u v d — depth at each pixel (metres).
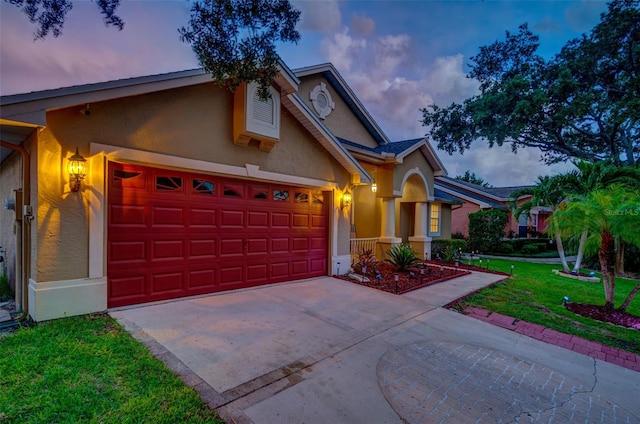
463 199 22.39
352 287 8.09
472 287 8.85
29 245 5.02
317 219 9.00
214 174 6.59
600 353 4.98
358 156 10.61
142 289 5.65
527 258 18.22
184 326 4.87
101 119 5.04
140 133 5.44
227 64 3.78
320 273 9.12
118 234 5.36
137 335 4.42
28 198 4.97
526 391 3.74
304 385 3.52
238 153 6.85
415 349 4.72
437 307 6.82
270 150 7.39
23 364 3.41
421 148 12.91
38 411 2.74
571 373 4.28
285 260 8.16
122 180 5.41
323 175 8.84
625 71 15.41
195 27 3.65
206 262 6.55
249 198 7.32
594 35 15.52
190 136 6.08
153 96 5.60
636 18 14.20
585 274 11.82
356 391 3.47
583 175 10.87
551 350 5.00
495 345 5.07
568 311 7.00
